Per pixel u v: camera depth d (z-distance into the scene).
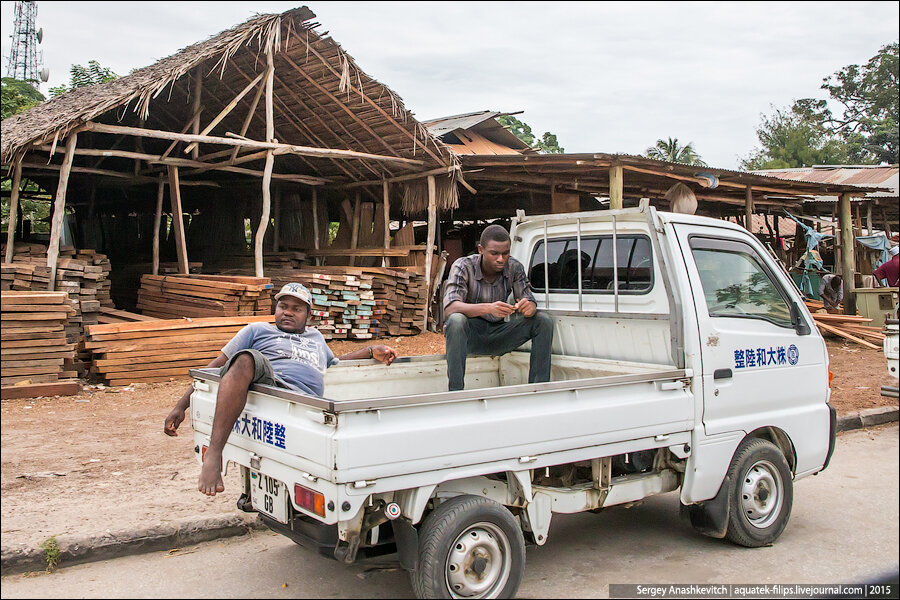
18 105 24.08
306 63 13.38
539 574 4.43
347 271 13.98
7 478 5.91
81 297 11.02
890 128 41.16
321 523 3.65
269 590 4.15
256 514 5.14
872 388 10.48
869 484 6.40
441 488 3.82
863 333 15.41
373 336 14.05
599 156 13.35
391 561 4.36
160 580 4.30
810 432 5.30
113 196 21.59
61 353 9.54
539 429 3.87
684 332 4.56
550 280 5.62
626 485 4.49
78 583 4.25
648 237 4.91
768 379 5.03
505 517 3.82
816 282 19.16
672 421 4.44
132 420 8.12
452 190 14.88
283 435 3.67
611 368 5.10
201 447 4.46
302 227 18.50
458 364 4.93
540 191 17.89
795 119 45.00
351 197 18.47
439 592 3.58
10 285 10.58
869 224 22.91
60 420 8.05
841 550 4.87
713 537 4.88
